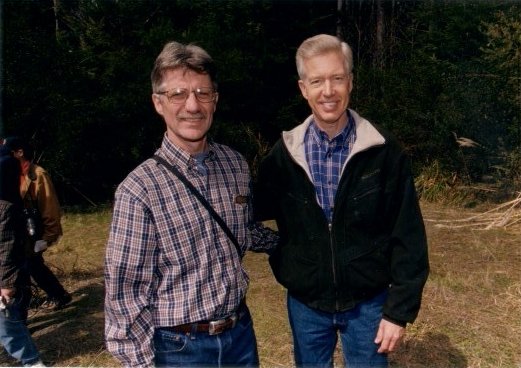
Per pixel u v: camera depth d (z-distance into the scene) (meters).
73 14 10.42
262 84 10.27
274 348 4.06
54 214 4.13
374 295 2.40
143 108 9.38
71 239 7.34
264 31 10.33
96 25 9.88
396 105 9.30
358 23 11.33
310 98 2.26
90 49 9.61
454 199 8.66
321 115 2.24
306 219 2.35
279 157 2.40
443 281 5.22
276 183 2.42
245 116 10.78
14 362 3.98
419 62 9.32
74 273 5.94
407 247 2.24
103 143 9.57
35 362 3.54
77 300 5.15
